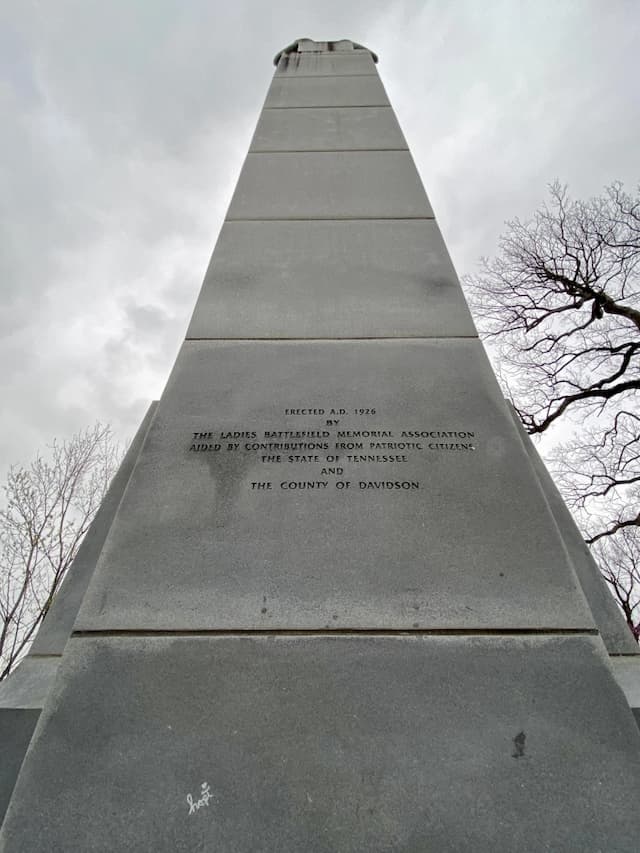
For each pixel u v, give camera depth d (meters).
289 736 1.79
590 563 2.78
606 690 1.88
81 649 1.98
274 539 2.32
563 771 1.72
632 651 2.36
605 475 13.18
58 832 1.61
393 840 1.60
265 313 3.39
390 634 2.04
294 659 1.97
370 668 1.94
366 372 3.03
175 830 1.61
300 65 6.48
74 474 14.70
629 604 12.82
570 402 13.95
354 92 5.73
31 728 2.12
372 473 2.55
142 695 1.88
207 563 2.24
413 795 1.68
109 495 3.28
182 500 2.45
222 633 2.04
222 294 3.52
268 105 5.57
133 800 1.67
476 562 2.24
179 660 1.96
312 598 2.14
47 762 1.74
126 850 1.58
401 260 3.77
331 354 3.14
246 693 1.88
